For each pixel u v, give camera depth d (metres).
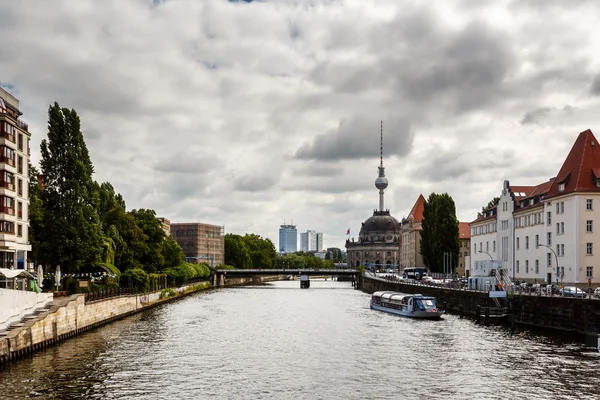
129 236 128.62
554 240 102.62
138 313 99.88
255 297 147.75
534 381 46.47
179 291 149.62
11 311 53.69
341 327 80.38
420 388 44.81
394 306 100.56
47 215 91.19
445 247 151.38
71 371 48.78
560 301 70.62
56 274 77.94
